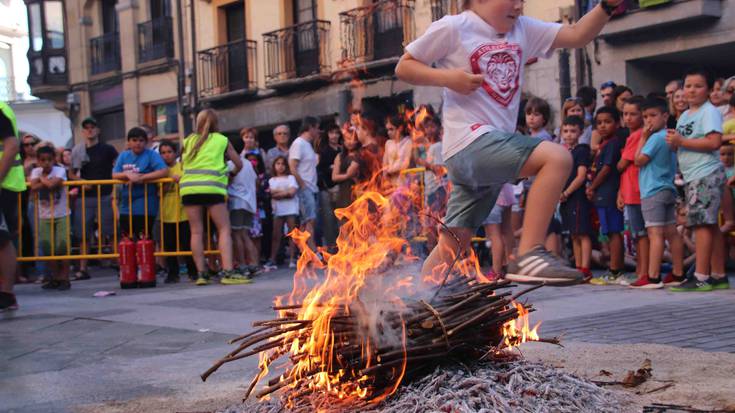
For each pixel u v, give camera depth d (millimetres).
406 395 2891
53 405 3682
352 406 2963
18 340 5652
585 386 3066
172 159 10742
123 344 5348
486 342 3150
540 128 8562
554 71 15312
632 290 7309
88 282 10984
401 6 18703
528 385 2928
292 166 11578
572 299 6664
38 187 9969
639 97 7832
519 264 3488
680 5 13477
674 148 7152
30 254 10289
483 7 3859
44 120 37562
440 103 17734
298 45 21359
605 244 9203
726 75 15812
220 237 9547
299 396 3129
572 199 8242
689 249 8695
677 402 3162
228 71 22875
